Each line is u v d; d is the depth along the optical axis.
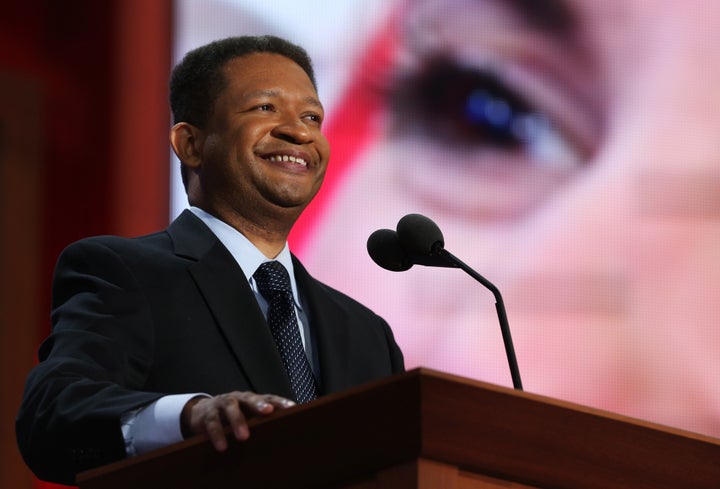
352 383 6.62
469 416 4.25
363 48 13.77
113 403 5.19
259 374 6.13
